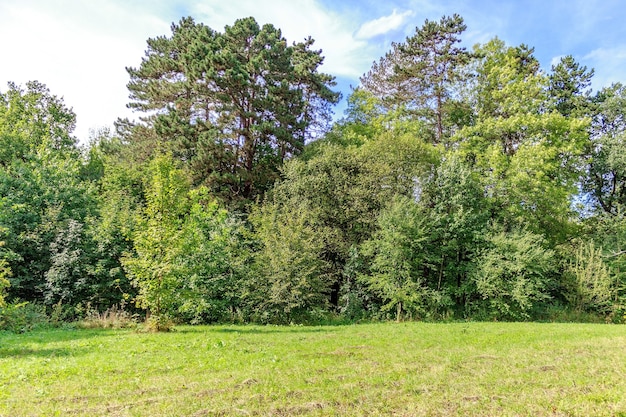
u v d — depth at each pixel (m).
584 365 9.13
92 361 9.82
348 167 27.80
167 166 16.81
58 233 20.30
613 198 35.12
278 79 32.25
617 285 26.20
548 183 28.83
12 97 35.38
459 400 6.77
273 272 21.50
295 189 26.84
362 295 25.39
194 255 19.41
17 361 9.73
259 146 34.19
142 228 16.62
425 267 26.03
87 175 35.25
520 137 31.42
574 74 39.44
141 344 12.52
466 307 25.00
